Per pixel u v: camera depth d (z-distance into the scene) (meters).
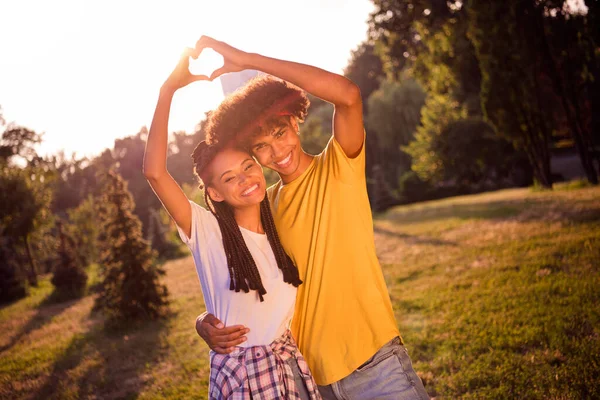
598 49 15.04
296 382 2.37
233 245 2.34
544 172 21.38
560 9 17.66
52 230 30.17
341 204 2.41
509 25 17.98
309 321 2.47
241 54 2.17
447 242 12.23
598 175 20.16
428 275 9.09
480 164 29.98
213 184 2.35
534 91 19.30
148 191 47.12
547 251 8.51
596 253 7.66
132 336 9.18
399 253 12.18
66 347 9.19
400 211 27.73
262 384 2.26
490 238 11.20
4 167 24.69
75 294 16.88
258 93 2.38
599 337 4.59
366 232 2.46
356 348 2.42
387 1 22.39
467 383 4.22
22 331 12.14
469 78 23.94
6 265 21.41
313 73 2.12
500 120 20.42
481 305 6.40
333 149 2.39
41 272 29.52
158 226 24.84
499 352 4.72
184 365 6.63
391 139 44.25
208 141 2.40
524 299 6.23
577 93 18.89
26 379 7.54
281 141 2.39
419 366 4.88
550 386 3.86
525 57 18.25
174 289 13.52
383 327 2.43
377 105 44.25
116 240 10.70
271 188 2.70
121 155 50.09
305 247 2.47
